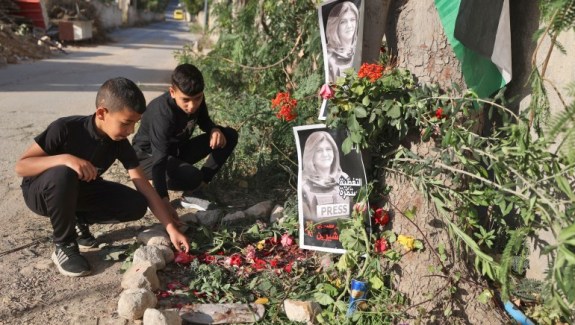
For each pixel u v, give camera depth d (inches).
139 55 848.3
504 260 86.1
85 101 372.5
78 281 131.4
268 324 115.9
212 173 182.2
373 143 125.3
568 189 93.1
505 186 103.9
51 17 976.3
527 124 111.2
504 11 115.6
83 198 140.9
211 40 689.6
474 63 119.0
